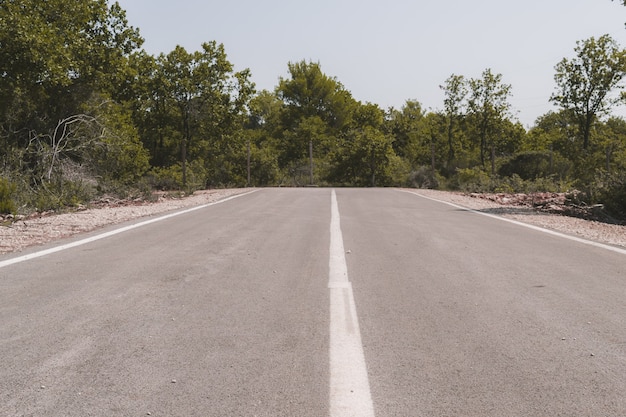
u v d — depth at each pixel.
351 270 6.11
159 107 48.69
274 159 48.56
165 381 2.92
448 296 4.90
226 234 9.28
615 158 44.59
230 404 2.63
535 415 2.53
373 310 4.40
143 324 3.99
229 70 48.84
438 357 3.30
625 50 51.12
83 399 2.69
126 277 5.68
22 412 2.54
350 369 3.09
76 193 18.91
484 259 6.92
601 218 16.20
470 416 2.52
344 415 2.52
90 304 4.57
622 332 3.83
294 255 7.11
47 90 26.89
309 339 3.64
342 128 83.38
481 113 59.84
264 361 3.22
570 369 3.11
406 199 20.17
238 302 4.64
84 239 8.61
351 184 49.88
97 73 29.58
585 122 54.81
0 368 3.11
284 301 4.68
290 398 2.70
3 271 6.01
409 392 2.78
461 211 14.88
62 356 3.31
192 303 4.61
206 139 50.75
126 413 2.53
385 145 49.19
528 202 19.86
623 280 5.65
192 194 24.05
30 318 4.14
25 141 24.69
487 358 3.29
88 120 27.67
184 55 47.72
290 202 17.94
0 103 23.88
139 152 33.66
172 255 7.07
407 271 6.07
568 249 7.89
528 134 84.31
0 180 15.40
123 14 33.88
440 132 75.56
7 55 23.09
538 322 4.07
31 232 9.60
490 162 57.22
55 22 26.39
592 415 2.53
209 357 3.29
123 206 17.28
